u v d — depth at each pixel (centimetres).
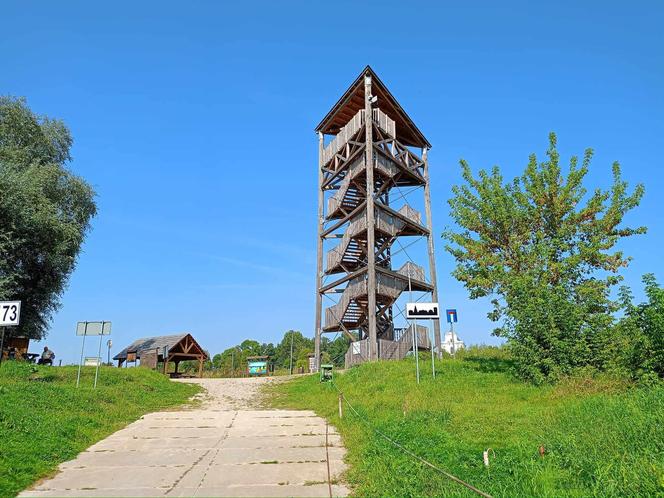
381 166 2848
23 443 1006
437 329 2855
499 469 790
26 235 2623
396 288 2689
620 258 1822
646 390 1195
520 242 1973
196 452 1065
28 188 2605
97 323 1956
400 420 1201
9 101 3136
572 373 1500
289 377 2802
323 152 3319
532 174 2023
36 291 2911
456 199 2134
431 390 1591
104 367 2570
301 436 1213
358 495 771
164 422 1410
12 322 1612
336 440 1163
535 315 1614
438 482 750
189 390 2302
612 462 723
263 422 1403
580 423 966
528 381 1622
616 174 1922
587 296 1781
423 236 3122
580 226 1914
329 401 1719
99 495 787
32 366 1997
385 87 3027
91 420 1338
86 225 3300
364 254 2917
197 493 795
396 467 842
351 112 3253
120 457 1026
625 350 1398
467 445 947
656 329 1303
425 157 3319
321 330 2970
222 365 8462
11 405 1258
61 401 1473
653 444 779
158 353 3625
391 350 2547
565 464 780
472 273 2045
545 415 1116
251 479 867
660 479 631
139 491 806
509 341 1684
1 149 2925
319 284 3038
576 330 1603
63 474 904
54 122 3403
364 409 1412
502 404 1331
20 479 841
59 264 2862
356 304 2759
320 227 3148
